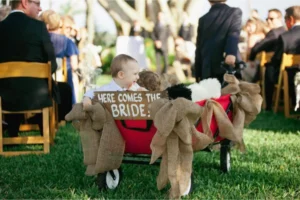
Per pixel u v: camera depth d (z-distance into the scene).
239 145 4.92
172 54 20.62
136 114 4.01
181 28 19.20
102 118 4.05
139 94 3.97
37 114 6.81
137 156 4.46
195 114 3.79
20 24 6.08
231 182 4.54
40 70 6.05
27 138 6.18
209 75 7.14
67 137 7.26
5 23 6.11
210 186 4.36
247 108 4.81
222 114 4.41
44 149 6.09
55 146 6.54
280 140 6.82
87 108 4.03
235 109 4.82
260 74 10.67
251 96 4.89
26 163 5.47
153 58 20.34
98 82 17.83
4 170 5.11
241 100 4.79
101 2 21.91
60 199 4.06
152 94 3.94
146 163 4.28
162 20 19.03
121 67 4.32
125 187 4.39
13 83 5.98
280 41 9.13
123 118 4.06
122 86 4.37
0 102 5.97
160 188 3.94
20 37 6.02
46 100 6.06
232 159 5.57
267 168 5.10
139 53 15.86
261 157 5.68
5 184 4.56
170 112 3.70
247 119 4.96
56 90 6.19
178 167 3.86
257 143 6.59
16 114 6.69
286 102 9.15
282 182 4.52
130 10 21.56
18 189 4.42
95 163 4.11
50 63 6.07
